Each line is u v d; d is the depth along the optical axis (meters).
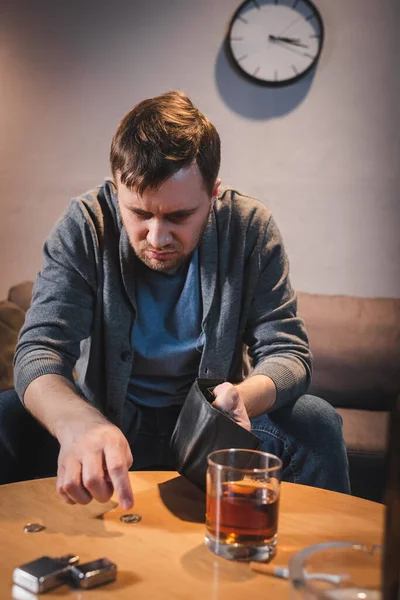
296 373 1.49
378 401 2.89
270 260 1.65
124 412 1.62
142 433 1.65
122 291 1.57
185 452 1.06
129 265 1.55
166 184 1.25
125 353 1.57
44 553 0.89
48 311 1.49
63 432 1.10
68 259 1.54
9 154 3.62
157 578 0.82
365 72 3.33
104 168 3.55
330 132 3.37
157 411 1.64
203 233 1.46
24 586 0.78
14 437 1.54
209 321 1.59
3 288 3.66
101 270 1.56
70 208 1.60
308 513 1.06
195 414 1.06
